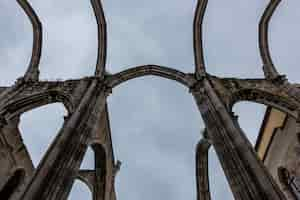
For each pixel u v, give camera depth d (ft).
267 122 68.69
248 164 38.81
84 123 50.29
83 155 45.19
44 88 65.62
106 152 71.26
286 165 63.87
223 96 59.52
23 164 67.05
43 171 38.65
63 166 40.55
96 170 70.23
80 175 70.03
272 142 68.59
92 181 69.46
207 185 76.74
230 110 55.16
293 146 60.44
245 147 41.83
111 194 74.43
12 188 63.21
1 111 57.98
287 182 64.69
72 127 48.01
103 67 72.49
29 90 65.26
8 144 61.21
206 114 55.11
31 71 72.18
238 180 38.19
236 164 40.22
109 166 73.87
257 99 62.75
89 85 65.16
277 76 66.54
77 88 64.18
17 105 60.85
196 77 69.00
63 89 64.39
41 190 35.63
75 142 45.42
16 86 66.28
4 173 60.64
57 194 36.55
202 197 74.74
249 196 34.96
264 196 33.63
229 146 43.68
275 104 60.39
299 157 58.80
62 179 38.75
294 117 56.65
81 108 53.93
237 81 65.98
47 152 43.09
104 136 69.92
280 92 61.41
